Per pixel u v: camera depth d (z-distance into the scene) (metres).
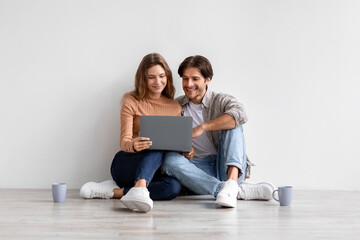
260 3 2.58
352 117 2.63
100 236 1.47
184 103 2.45
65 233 1.50
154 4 2.55
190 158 2.28
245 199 2.23
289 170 2.62
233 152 2.15
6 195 2.29
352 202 2.18
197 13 2.57
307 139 2.63
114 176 2.28
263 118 2.61
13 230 1.53
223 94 2.40
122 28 2.55
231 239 1.45
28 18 2.52
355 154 2.63
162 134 2.12
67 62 2.54
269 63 2.60
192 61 2.30
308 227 1.62
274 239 1.46
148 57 2.29
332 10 2.60
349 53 2.62
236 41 2.58
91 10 2.54
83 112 2.57
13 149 2.55
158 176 2.24
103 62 2.56
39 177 2.56
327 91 2.62
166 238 1.45
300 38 2.60
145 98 2.36
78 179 2.58
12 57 2.53
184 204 2.08
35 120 2.55
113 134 2.58
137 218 1.75
